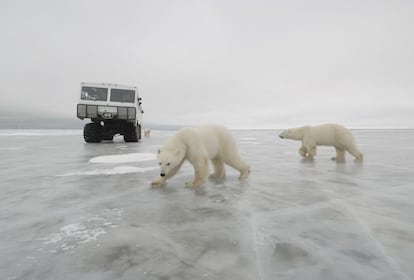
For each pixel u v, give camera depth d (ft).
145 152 27.32
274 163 21.31
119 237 7.04
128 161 21.49
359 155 21.59
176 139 13.37
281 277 5.10
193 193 11.75
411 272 5.28
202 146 13.23
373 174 16.15
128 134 44.34
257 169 18.35
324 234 7.18
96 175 15.93
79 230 7.55
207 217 8.58
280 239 6.87
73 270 5.42
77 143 43.14
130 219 8.43
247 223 8.03
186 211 9.21
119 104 40.63
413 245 6.50
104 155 25.03
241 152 30.73
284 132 25.76
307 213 8.95
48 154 26.50
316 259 5.82
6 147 35.73
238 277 5.11
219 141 14.62
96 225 7.93
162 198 10.90
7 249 6.40
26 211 9.23
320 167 19.07
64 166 19.11
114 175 15.93
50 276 5.21
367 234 7.16
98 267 5.53
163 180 13.53
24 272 5.36
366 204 9.97
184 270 5.39
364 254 6.04
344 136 21.77
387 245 6.50
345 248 6.35
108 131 44.24
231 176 16.02
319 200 10.53
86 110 39.24
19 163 20.58
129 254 6.10
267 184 13.55
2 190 12.16
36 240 6.89
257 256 5.97
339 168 18.53
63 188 12.59
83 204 10.06
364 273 5.24
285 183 13.76
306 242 6.69
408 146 36.76
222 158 14.87
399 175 15.74
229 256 5.97
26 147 35.37
